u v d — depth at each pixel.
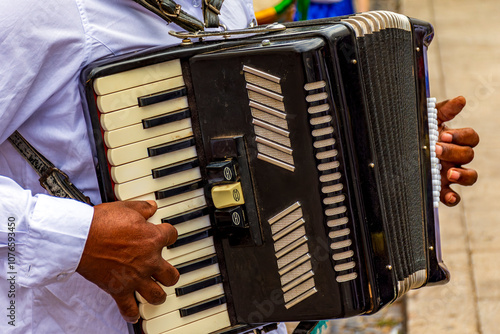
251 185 1.97
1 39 1.85
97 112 1.92
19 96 1.90
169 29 2.14
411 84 2.36
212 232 2.04
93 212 1.89
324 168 1.91
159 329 2.02
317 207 1.93
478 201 4.84
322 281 1.97
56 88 1.96
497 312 3.99
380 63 2.09
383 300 2.02
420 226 2.32
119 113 1.92
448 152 2.62
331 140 1.90
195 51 1.95
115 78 1.90
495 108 5.68
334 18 2.16
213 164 1.96
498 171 5.07
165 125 1.96
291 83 1.87
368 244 1.98
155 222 1.99
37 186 2.07
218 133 1.97
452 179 2.68
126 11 2.04
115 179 1.94
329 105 1.88
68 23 1.93
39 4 1.88
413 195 2.28
